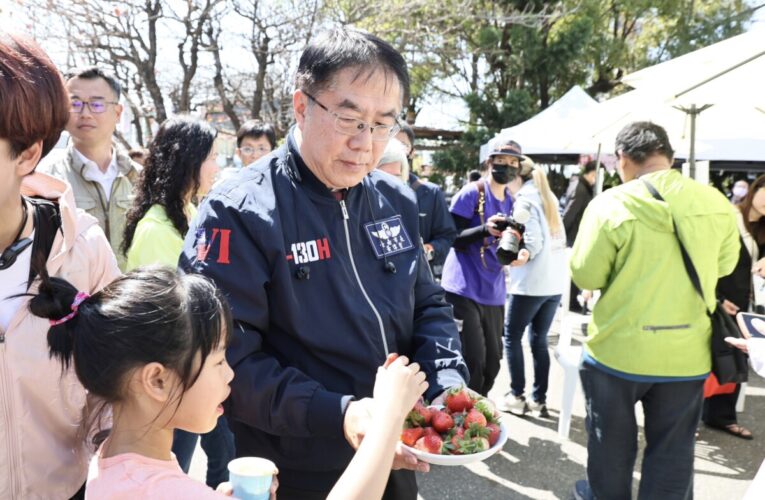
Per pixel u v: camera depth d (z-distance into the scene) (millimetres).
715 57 2582
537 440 3564
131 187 2773
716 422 3748
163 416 1042
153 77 8188
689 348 2266
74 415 1236
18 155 1010
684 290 2242
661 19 17156
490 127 15336
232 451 2562
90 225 1326
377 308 1480
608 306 2361
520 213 3268
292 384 1288
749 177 11070
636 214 2270
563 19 15930
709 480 3148
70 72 2590
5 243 1141
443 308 1709
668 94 2547
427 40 10961
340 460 1431
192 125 2270
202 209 1422
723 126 3691
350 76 1298
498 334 3531
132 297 1016
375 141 1374
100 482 978
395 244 1594
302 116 1420
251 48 8727
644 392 2355
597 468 2453
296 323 1386
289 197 1422
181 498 939
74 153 2615
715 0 16984
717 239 2266
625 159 2443
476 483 3082
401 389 1108
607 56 16125
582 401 4203
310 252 1406
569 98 9109
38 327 1134
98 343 990
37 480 1186
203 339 1037
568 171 15328
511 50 15875
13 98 937
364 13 8727
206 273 1332
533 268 3615
